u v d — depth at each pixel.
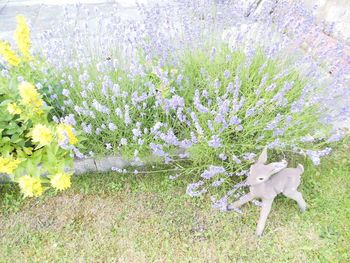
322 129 2.22
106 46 2.44
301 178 2.21
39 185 2.00
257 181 1.76
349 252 1.83
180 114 1.91
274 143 1.90
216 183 1.97
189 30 2.44
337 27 3.20
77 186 2.28
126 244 1.94
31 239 1.99
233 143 2.12
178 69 2.39
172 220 2.05
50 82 2.27
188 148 2.11
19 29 2.04
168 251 1.90
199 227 2.00
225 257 1.85
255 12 2.97
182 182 2.25
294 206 2.08
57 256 1.90
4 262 1.88
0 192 2.27
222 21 2.62
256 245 1.90
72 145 1.95
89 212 2.12
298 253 1.85
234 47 2.35
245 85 2.31
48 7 4.67
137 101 2.13
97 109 1.98
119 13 4.32
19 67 2.23
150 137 2.17
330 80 2.26
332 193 2.12
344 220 1.97
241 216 2.04
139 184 2.26
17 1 4.93
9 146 2.13
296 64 2.29
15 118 2.19
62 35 2.61
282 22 2.51
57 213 2.13
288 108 2.26
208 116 2.06
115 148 2.22
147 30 2.41
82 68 2.34
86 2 4.71
